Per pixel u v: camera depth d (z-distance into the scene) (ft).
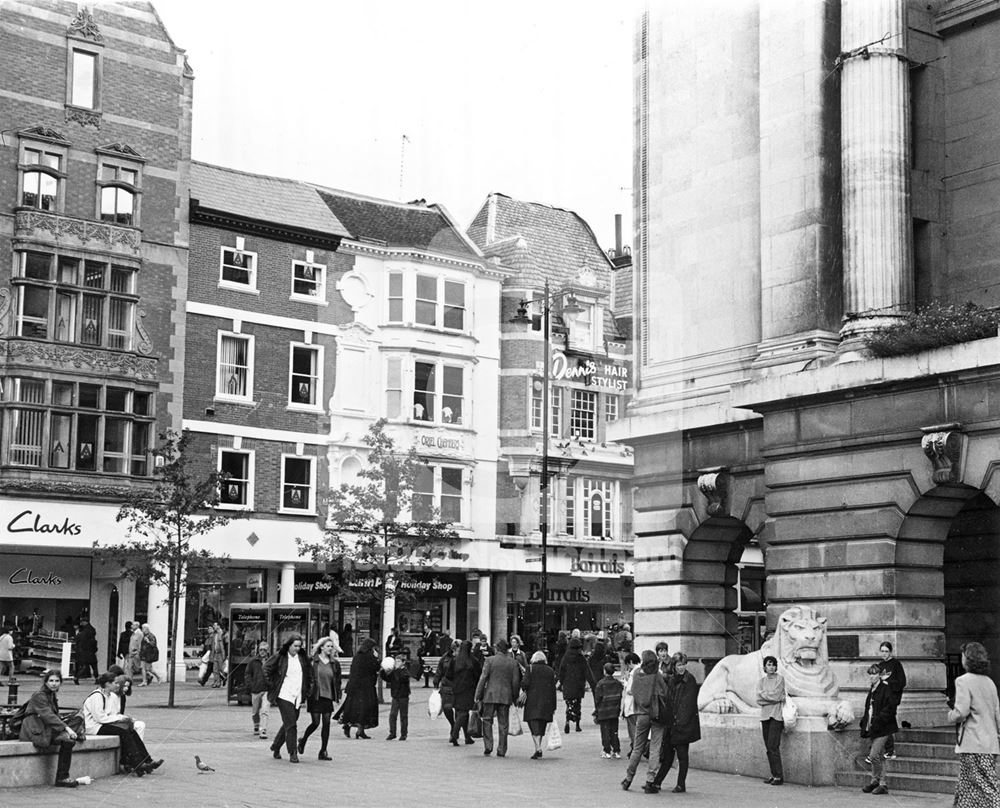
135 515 53.11
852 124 61.98
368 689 56.80
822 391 60.29
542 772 46.09
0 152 46.85
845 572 59.98
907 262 60.90
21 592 59.67
